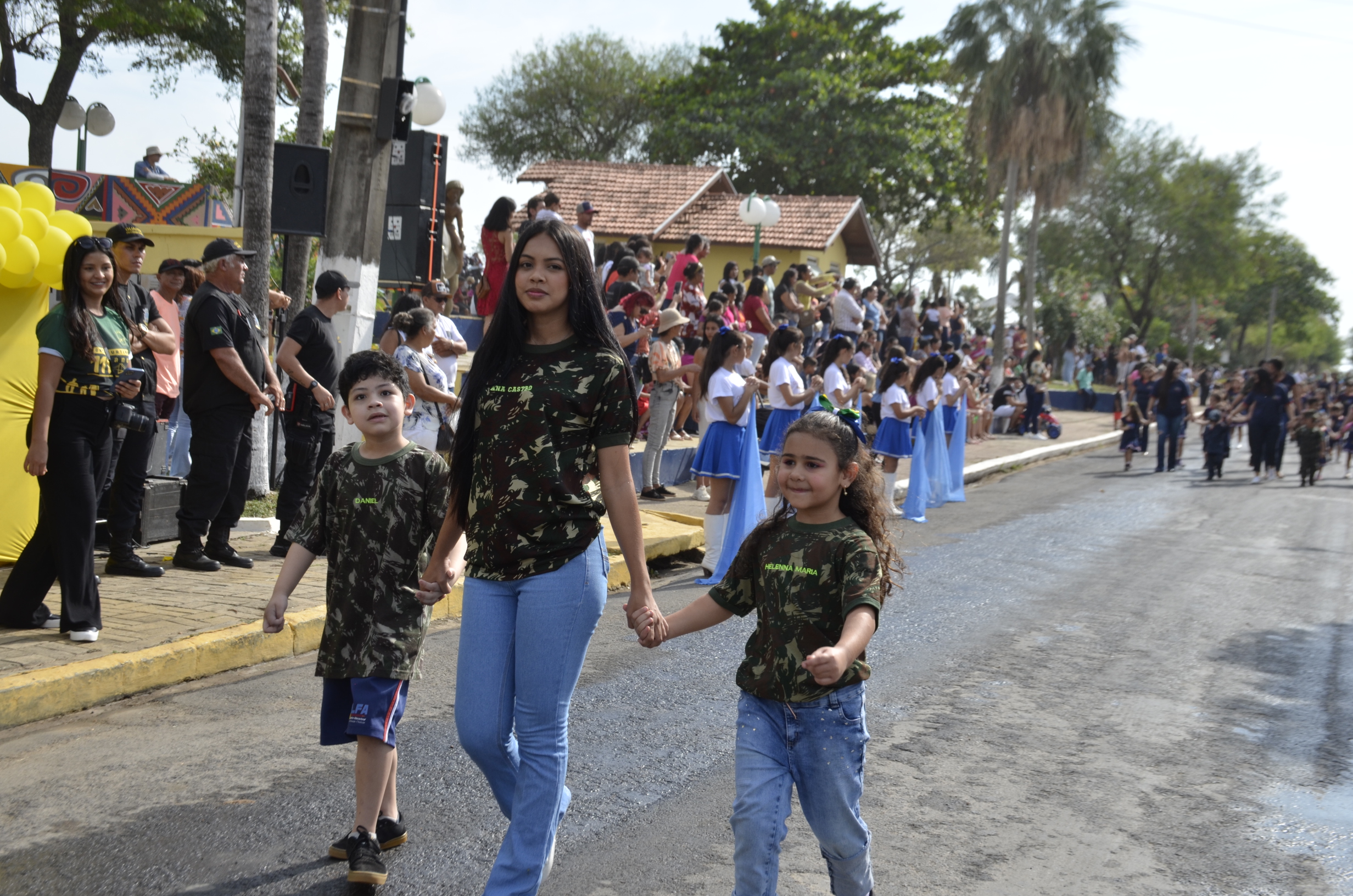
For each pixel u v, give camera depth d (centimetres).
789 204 2959
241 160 1357
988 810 433
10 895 323
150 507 744
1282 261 7931
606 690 561
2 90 2208
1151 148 5291
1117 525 1295
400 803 406
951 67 3394
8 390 636
